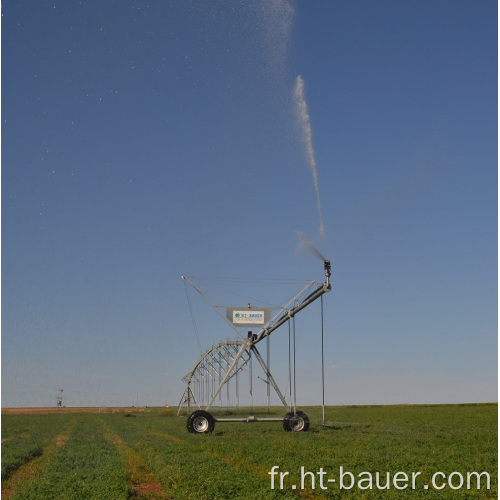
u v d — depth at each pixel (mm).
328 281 40656
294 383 46531
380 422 63719
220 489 20531
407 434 44094
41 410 142250
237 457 28953
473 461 27703
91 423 69562
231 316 47656
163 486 22719
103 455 31891
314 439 38500
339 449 31703
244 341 48000
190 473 23234
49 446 41562
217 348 69188
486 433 44844
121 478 22938
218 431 47500
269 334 48219
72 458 31031
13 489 23906
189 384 90750
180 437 42500
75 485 22016
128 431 52438
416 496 19656
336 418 73500
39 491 21391
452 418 71312
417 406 125562
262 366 47875
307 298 43969
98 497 19703
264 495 19406
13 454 33531
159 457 27781
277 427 52469
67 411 134375
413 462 26875
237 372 64562
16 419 84938
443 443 37000
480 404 131500
